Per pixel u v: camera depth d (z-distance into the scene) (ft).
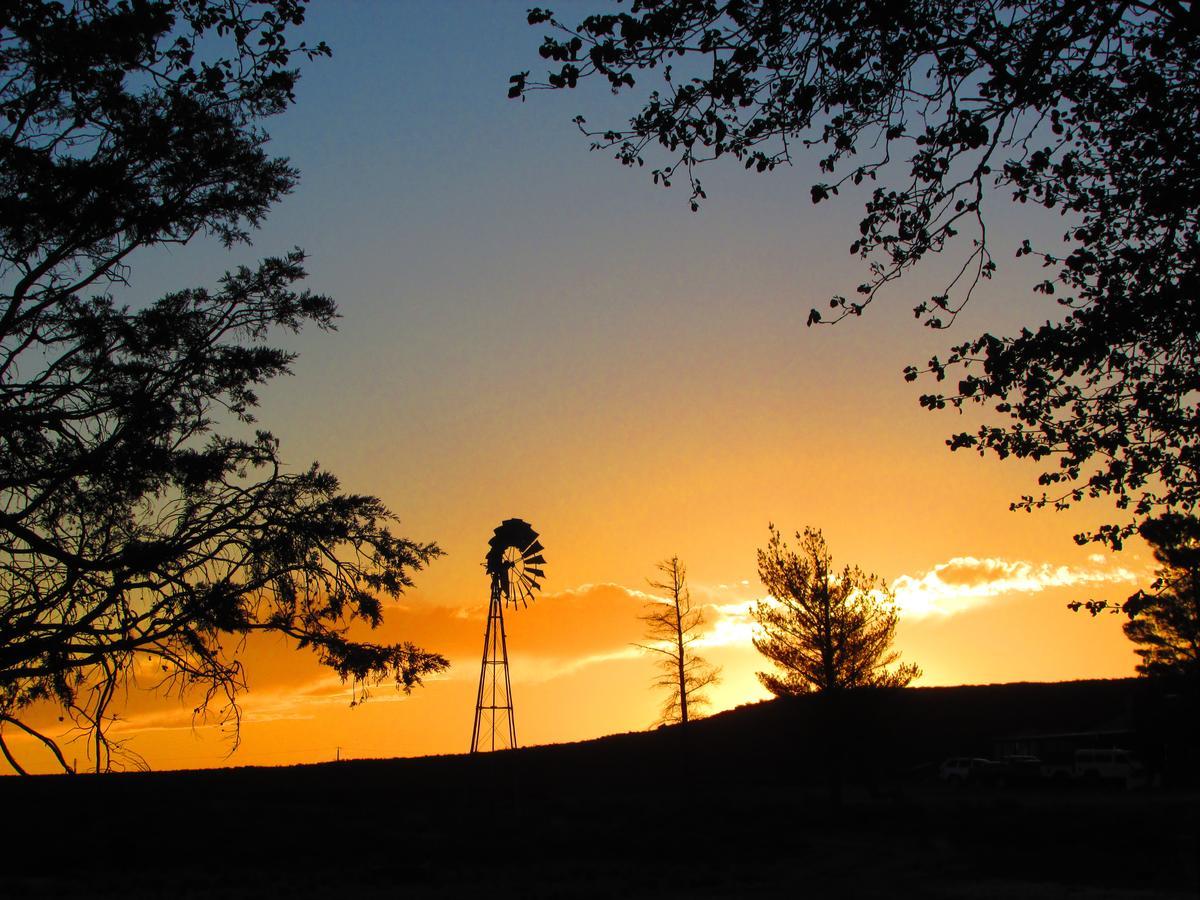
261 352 48.88
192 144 45.93
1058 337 39.06
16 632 44.32
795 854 126.00
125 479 44.34
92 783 56.95
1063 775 219.20
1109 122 38.93
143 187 45.65
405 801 206.28
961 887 93.15
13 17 39.52
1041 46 35.45
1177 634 169.07
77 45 40.60
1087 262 40.70
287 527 48.06
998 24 35.78
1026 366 39.65
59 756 47.01
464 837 148.36
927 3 35.22
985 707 335.26
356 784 235.81
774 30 34.65
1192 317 38.29
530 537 152.35
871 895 88.63
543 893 97.09
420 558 51.31
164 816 160.04
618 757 299.99
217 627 46.16
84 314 46.60
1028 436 42.11
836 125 37.60
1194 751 206.08
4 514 43.83
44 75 42.47
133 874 120.57
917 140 37.50
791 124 36.68
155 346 47.80
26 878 118.73
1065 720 313.53
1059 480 43.01
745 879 105.70
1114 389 41.09
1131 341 39.68
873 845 130.72
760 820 160.97
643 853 131.64
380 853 137.28
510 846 137.90
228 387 48.88
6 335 45.34
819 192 38.45
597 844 138.62
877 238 39.42
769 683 158.40
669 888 100.42
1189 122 37.52
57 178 42.83
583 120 37.11
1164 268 39.47
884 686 154.92
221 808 175.32
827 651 155.02
